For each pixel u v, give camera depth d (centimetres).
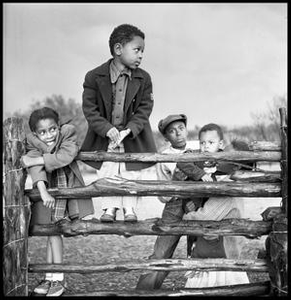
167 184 449
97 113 476
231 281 488
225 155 449
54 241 468
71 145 452
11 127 448
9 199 443
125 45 472
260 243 751
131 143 479
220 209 471
